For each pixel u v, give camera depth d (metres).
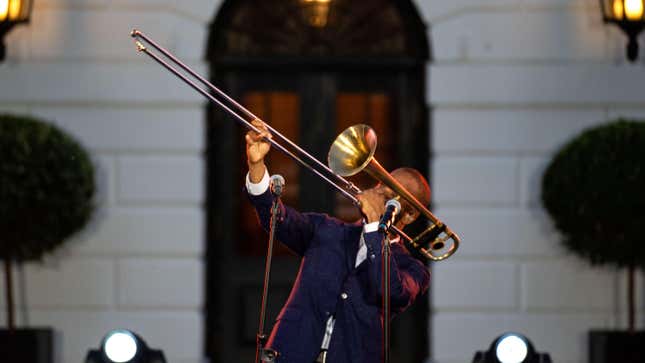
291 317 17.83
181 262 29.30
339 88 30.12
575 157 27.48
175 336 29.22
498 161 29.33
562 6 29.22
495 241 29.28
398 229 18.86
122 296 29.22
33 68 29.12
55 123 29.16
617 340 27.97
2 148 26.67
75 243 29.14
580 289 29.33
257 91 30.06
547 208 28.22
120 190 29.23
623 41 29.19
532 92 29.22
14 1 27.47
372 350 17.84
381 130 30.19
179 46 29.05
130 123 29.20
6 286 28.38
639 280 29.25
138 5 29.09
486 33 29.16
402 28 29.86
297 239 18.52
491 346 20.73
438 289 29.27
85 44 29.14
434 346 29.27
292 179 30.20
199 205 29.34
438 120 29.28
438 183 29.28
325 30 29.78
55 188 27.08
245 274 30.30
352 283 18.03
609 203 27.09
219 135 30.12
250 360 30.33
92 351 19.73
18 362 27.61
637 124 27.62
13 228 27.00
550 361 20.56
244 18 29.80
